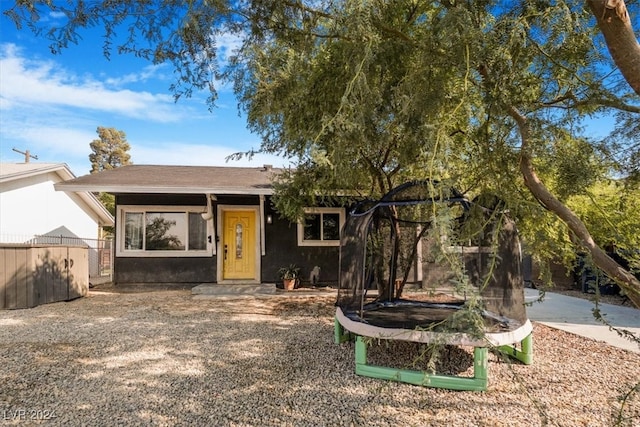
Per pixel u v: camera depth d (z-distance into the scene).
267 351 4.86
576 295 9.02
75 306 7.80
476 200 3.19
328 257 10.56
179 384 3.77
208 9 2.86
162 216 10.37
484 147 3.24
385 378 3.88
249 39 3.44
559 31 2.88
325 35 3.51
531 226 3.00
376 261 6.45
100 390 3.62
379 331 4.04
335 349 4.95
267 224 10.45
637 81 1.79
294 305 8.13
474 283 3.71
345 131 3.16
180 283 10.30
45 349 4.86
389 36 3.47
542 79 3.43
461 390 3.62
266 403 3.37
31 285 7.59
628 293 2.21
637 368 4.20
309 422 3.04
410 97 2.95
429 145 2.50
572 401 3.38
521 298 4.19
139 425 2.98
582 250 2.51
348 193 6.61
